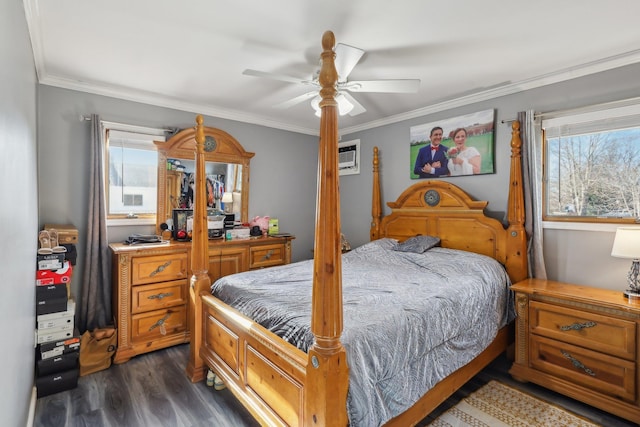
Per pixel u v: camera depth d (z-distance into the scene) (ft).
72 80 9.31
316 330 4.37
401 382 5.26
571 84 8.61
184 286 10.03
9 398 4.17
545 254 9.14
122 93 10.24
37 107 8.61
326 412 4.24
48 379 7.39
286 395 5.16
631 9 5.92
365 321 5.41
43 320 7.47
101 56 7.84
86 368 8.32
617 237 7.13
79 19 6.25
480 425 6.41
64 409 6.91
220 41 7.10
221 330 7.20
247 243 11.55
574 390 7.13
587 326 7.01
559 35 6.84
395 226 12.56
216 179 12.32
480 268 8.77
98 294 9.60
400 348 5.36
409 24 6.40
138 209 10.80
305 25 6.44
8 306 4.02
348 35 6.81
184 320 10.06
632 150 7.85
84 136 9.73
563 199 8.91
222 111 12.34
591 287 8.12
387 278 8.33
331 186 4.28
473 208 10.36
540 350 7.72
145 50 7.55
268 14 6.08
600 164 8.32
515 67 8.40
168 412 6.83
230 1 5.69
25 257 5.54
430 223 11.47
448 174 11.28
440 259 9.60
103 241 9.64
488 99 10.27
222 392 7.56
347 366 4.43
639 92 7.62
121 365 8.82
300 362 4.76
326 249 4.30
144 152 10.86
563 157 8.91
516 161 9.22
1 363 3.64
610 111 7.91
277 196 14.35
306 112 12.61
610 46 7.32
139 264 9.24
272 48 7.41
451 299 6.91
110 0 5.67
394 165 13.04
